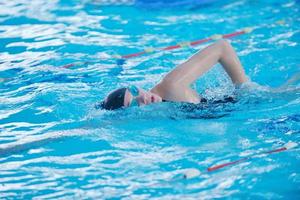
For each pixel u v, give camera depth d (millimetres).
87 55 19812
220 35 21359
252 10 24172
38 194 11523
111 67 18672
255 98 15305
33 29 22719
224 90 15672
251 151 12828
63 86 17078
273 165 12148
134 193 11336
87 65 18891
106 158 12906
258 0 25469
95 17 23984
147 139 13695
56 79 17750
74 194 11461
